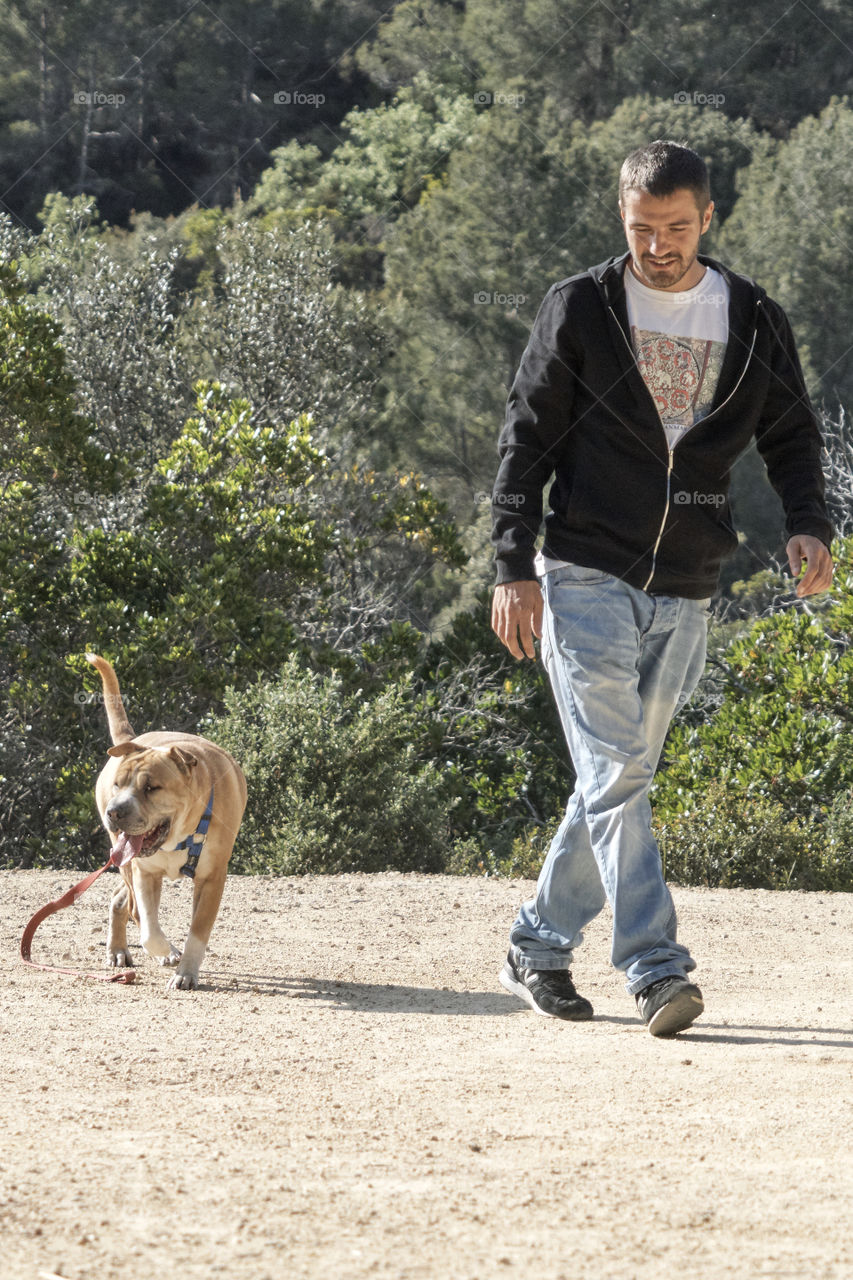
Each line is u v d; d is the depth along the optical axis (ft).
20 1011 14.85
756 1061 12.09
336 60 142.41
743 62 111.86
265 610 50.29
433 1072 11.70
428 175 117.39
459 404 94.84
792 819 40.11
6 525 49.85
